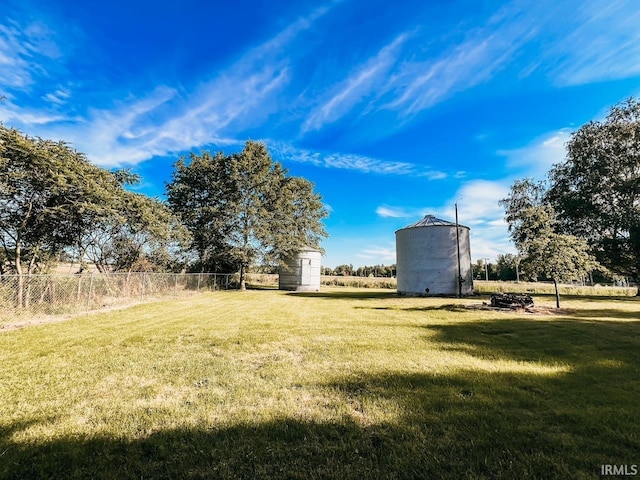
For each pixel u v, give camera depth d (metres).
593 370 4.63
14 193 11.66
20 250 12.89
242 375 4.47
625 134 21.31
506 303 12.91
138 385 4.08
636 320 9.65
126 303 14.80
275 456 2.45
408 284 22.17
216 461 2.39
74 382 4.20
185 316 10.78
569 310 12.17
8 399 3.61
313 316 10.88
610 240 22.11
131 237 18.69
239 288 31.08
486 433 2.77
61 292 11.55
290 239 29.12
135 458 2.44
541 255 12.58
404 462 2.35
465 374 4.46
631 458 2.36
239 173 27.23
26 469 2.29
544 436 2.70
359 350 5.95
